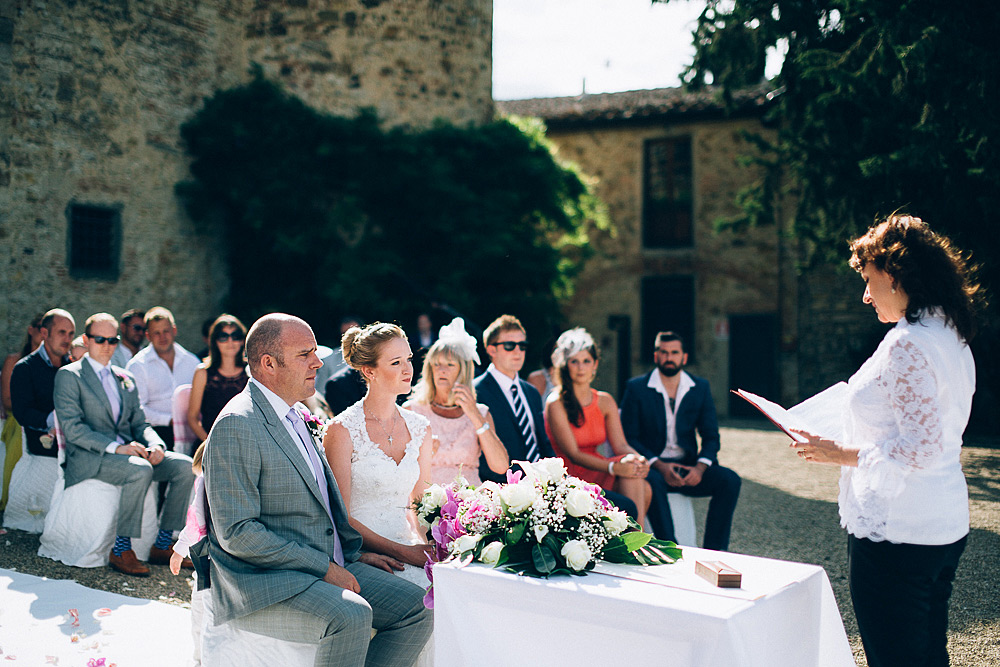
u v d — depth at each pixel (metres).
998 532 5.93
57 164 9.18
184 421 5.41
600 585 2.36
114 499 4.99
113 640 3.72
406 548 3.19
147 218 10.18
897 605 2.48
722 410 16.14
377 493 3.24
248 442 2.72
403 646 2.87
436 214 11.44
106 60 9.67
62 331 5.69
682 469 5.14
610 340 16.86
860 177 8.67
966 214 8.00
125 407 5.19
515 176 12.02
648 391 5.30
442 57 12.45
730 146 15.98
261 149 10.86
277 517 2.80
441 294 11.06
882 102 8.12
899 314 2.58
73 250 9.38
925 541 2.43
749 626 2.12
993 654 3.72
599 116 16.45
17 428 6.29
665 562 2.63
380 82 12.01
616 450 4.84
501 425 4.40
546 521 2.58
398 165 11.36
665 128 16.39
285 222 10.94
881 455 2.48
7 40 8.70
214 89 11.12
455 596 2.53
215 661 2.78
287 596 2.64
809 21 8.99
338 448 3.23
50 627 3.86
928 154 7.56
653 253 16.56
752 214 11.08
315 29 11.72
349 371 5.12
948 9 7.55
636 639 2.18
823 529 6.24
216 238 11.16
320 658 2.60
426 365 4.22
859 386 2.57
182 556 3.09
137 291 10.05
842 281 15.27
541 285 12.25
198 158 10.80
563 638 2.33
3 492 6.31
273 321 2.89
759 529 6.23
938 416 2.38
